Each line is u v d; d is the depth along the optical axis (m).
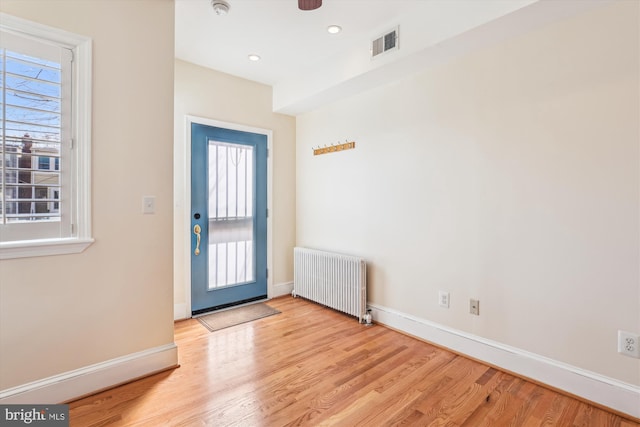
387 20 2.41
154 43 2.03
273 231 3.78
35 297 1.66
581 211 1.83
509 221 2.13
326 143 3.54
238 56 2.96
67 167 1.75
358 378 2.04
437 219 2.53
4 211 1.57
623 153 1.69
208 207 3.24
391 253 2.88
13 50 1.58
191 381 1.99
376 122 2.99
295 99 3.39
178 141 3.02
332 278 3.26
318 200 3.67
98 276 1.85
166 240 2.11
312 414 1.69
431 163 2.56
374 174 3.02
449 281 2.46
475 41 2.13
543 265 1.98
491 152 2.20
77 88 1.76
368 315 2.97
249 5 2.20
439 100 2.49
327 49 2.83
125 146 1.93
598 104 1.76
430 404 1.79
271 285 3.76
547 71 1.94
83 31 1.76
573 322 1.87
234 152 3.43
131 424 1.60
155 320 2.07
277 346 2.50
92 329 1.84
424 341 2.60
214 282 3.31
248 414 1.69
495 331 2.20
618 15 1.69
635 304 1.67
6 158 1.57
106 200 1.86
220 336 2.68
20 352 1.62
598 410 1.74
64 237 1.74
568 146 1.87
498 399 1.83
